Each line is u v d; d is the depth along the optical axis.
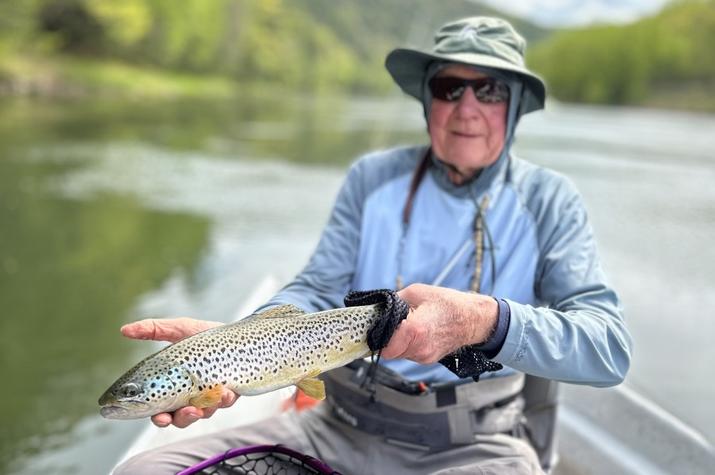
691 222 11.95
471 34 2.43
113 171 16.39
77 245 9.91
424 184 2.53
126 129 26.16
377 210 2.55
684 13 84.94
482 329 1.89
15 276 8.47
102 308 7.35
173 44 65.38
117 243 10.00
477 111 2.37
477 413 2.25
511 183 2.45
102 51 56.75
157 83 56.19
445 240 2.43
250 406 3.22
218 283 8.23
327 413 2.43
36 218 11.48
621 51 83.12
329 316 1.95
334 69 97.50
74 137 22.58
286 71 85.88
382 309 1.93
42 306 7.43
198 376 1.80
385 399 2.26
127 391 1.74
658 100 77.50
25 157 17.94
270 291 4.20
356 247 2.57
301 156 20.89
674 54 79.44
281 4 99.06
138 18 57.25
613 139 28.77
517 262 2.35
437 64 2.50
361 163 2.68
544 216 2.36
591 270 2.23
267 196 13.70
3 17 41.56
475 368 1.91
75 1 52.00
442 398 2.23
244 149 21.91
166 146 21.62
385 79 107.12
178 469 2.12
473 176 2.46
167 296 7.78
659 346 6.48
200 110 40.47
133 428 5.14
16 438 4.91
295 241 10.20
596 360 1.99
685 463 2.80
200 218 11.60
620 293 8.05
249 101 56.75
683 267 9.14
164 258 9.28
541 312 1.97
